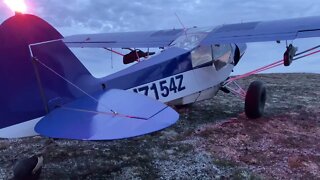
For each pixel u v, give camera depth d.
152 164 5.59
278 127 7.46
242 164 5.50
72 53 5.07
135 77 6.28
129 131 3.79
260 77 15.37
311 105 9.51
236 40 7.36
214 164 5.52
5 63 4.38
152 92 6.64
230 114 8.70
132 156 5.94
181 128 7.52
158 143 6.60
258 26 7.60
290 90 11.83
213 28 8.12
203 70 7.85
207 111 9.01
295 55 7.79
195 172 5.23
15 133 4.56
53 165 5.58
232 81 9.06
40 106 4.72
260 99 7.94
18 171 4.43
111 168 5.45
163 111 4.25
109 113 4.32
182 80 7.29
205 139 6.76
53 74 4.82
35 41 4.60
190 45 7.65
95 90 5.39
